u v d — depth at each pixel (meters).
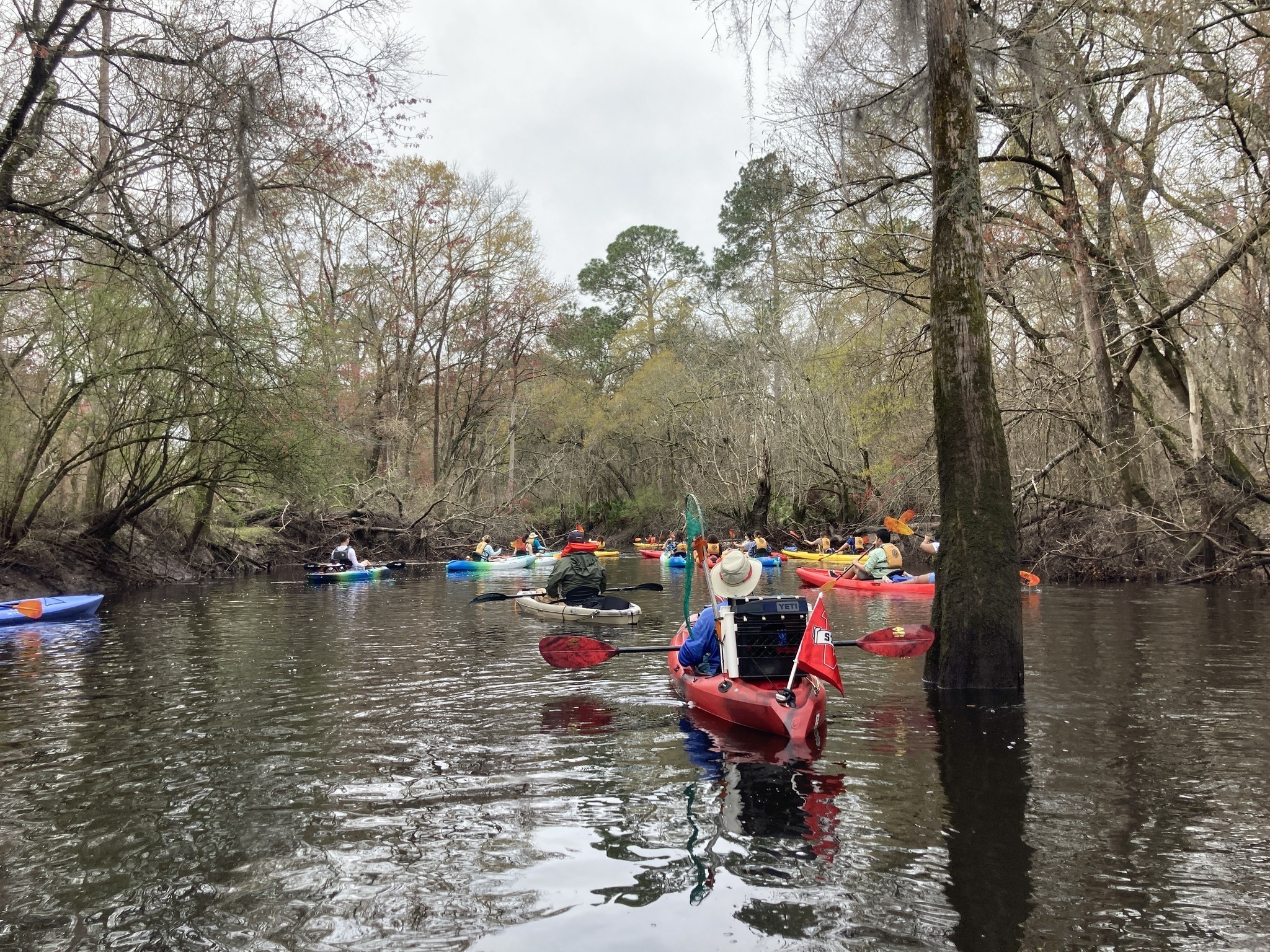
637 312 56.06
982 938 3.23
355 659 9.47
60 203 11.45
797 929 3.32
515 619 13.05
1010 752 5.59
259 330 17.05
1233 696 7.18
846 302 19.47
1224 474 16.94
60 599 13.98
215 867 3.96
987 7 11.63
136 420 17.33
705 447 37.28
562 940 3.27
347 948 3.24
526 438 45.12
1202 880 3.68
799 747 5.74
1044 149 16.36
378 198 30.75
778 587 19.02
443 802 4.77
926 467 21.19
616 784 5.05
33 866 3.98
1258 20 14.36
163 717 6.80
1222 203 14.33
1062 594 15.87
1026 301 18.02
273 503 22.83
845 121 12.42
